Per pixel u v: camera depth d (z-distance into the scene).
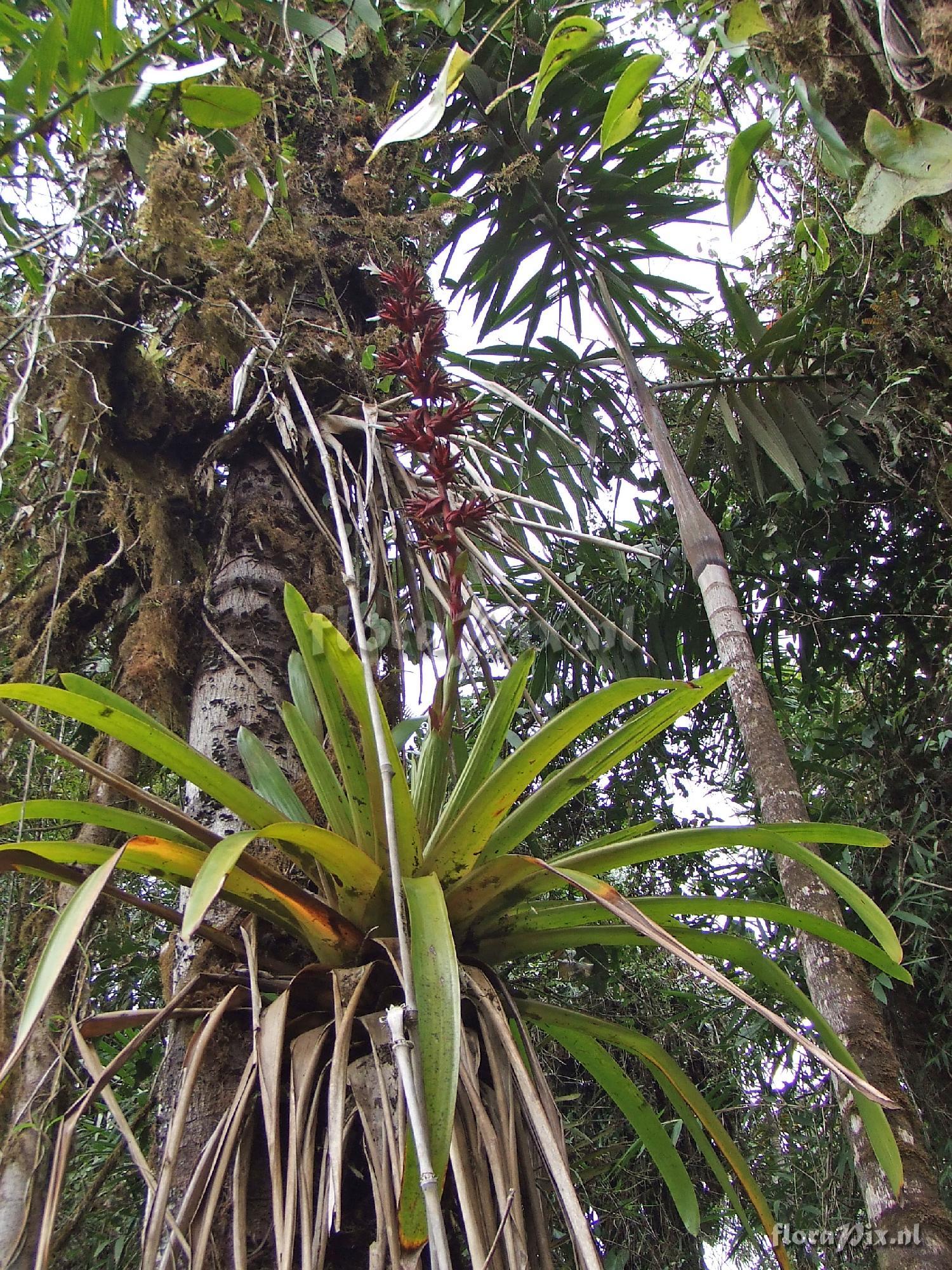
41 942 1.53
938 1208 1.36
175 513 1.79
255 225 2.02
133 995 2.27
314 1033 1.08
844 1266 2.52
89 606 1.92
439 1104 0.84
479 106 2.73
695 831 1.19
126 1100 2.20
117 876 1.91
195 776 1.13
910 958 2.63
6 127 1.47
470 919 1.21
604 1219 2.52
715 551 2.20
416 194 2.71
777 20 1.36
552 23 2.67
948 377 2.50
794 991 1.26
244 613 1.67
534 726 3.04
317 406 1.90
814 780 3.19
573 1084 2.69
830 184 2.34
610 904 1.00
